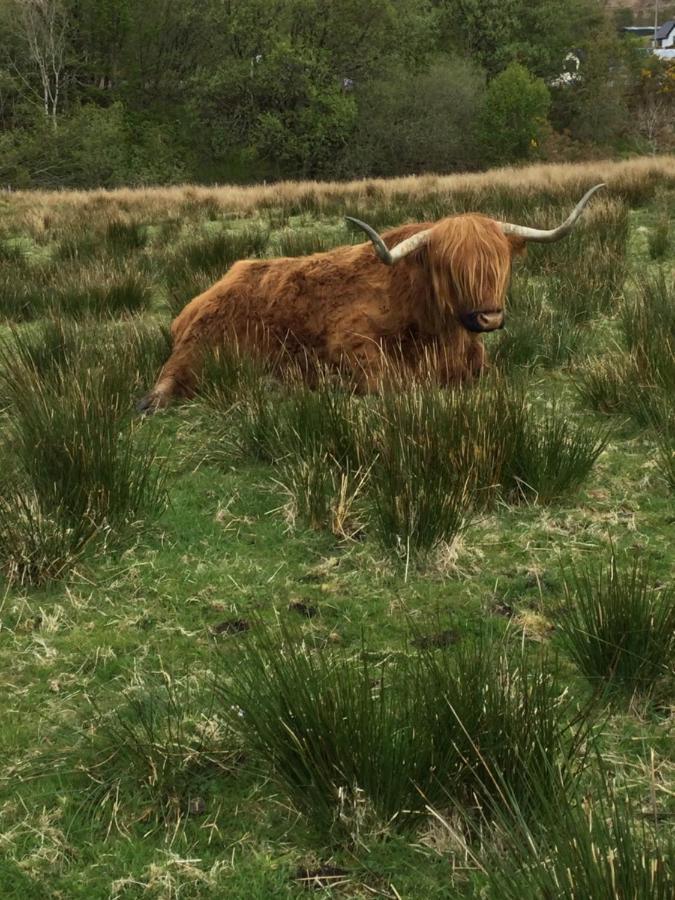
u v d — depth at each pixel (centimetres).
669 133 6856
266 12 5550
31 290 881
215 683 271
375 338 538
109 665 312
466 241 489
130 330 671
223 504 432
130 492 428
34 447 429
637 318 609
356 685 265
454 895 215
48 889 221
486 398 439
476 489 412
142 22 5841
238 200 1716
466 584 354
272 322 566
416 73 5859
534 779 219
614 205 1079
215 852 232
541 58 6962
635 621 288
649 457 462
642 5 18875
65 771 261
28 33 5434
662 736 261
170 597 355
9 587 361
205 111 5609
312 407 471
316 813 236
